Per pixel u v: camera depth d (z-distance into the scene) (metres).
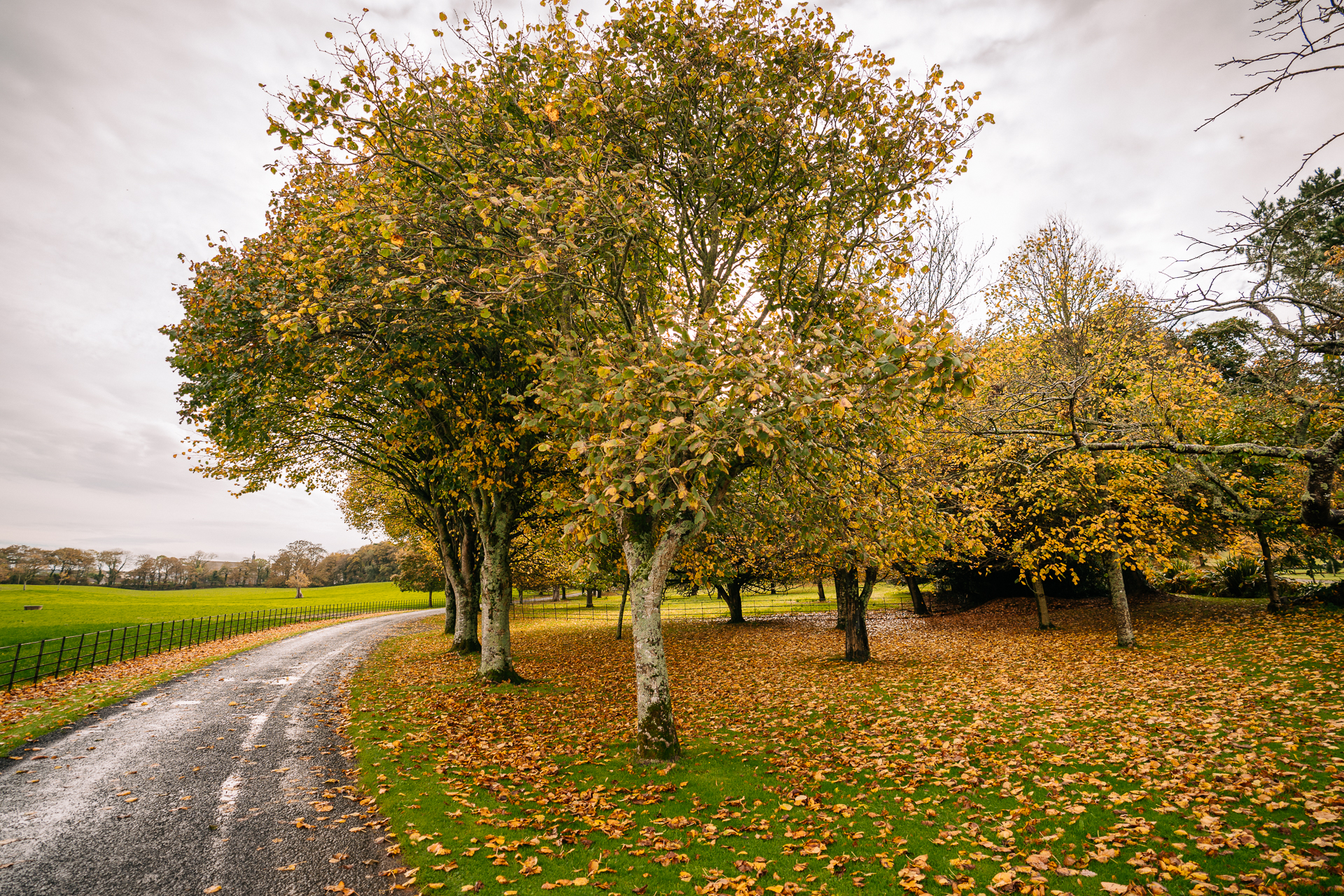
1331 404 5.86
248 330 12.47
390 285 8.32
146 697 13.56
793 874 5.55
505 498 16.30
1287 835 5.51
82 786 7.81
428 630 33.75
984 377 12.41
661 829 6.60
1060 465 15.38
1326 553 18.00
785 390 6.59
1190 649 15.08
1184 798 6.43
